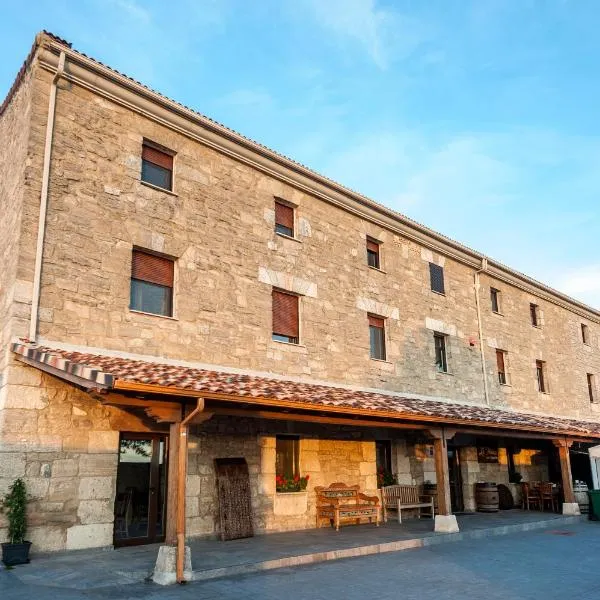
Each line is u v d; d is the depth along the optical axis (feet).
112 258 35.86
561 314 82.53
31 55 35.29
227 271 41.96
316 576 28.35
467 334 63.77
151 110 39.68
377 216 55.62
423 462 55.52
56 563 28.73
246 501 39.24
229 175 44.09
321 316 48.14
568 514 56.44
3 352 31.81
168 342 37.29
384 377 52.19
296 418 33.99
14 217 33.99
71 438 31.91
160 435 36.91
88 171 36.01
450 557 34.32
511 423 48.21
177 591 24.75
